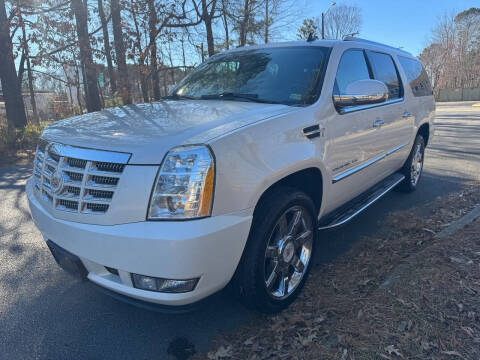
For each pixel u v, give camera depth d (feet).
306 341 7.79
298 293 9.39
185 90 12.59
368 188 13.87
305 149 8.91
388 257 11.32
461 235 12.17
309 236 9.64
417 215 15.06
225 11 58.03
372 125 12.29
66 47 43.65
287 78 10.85
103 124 8.50
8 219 15.88
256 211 8.08
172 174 6.71
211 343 8.19
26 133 34.76
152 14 43.34
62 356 7.93
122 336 8.52
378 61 14.05
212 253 6.91
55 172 7.77
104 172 7.08
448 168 23.25
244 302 8.38
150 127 7.91
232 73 12.17
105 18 49.19
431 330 7.80
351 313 8.59
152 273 6.79
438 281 9.48
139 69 46.09
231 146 7.29
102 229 6.98
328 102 10.14
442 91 167.02
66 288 10.56
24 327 8.86
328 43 11.79
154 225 6.69
